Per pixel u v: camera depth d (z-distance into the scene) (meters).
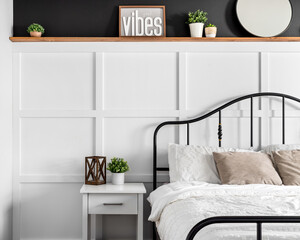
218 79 3.35
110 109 3.31
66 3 3.38
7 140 3.16
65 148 3.31
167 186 2.82
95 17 3.39
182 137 3.32
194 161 2.99
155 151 3.24
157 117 3.33
